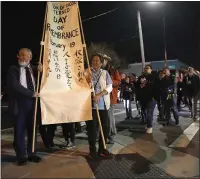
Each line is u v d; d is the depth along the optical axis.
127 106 10.17
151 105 7.13
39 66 4.73
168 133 7.05
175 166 4.44
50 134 5.67
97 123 5.14
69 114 4.81
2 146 5.96
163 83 8.30
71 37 4.99
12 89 4.50
